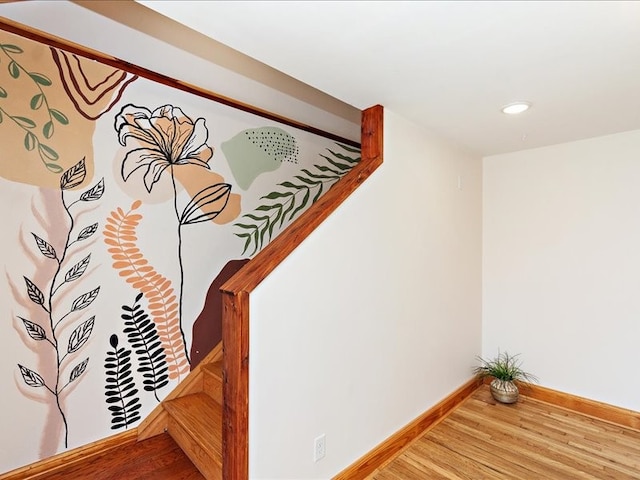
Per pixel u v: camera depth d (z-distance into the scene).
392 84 1.74
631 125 2.32
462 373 2.88
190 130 2.22
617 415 2.47
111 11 1.84
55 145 1.74
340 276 1.78
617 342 2.50
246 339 1.38
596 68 1.57
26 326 1.67
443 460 2.06
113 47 1.93
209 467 1.67
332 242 1.74
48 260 1.73
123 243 1.97
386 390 2.08
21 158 1.65
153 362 2.10
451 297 2.72
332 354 1.74
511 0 1.11
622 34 1.30
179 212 2.19
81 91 1.81
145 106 2.03
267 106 2.71
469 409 2.69
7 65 1.61
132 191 1.99
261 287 1.43
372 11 1.17
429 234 2.45
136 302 2.03
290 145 2.81
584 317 2.64
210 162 2.33
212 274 2.36
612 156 2.51
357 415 1.89
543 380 2.84
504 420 2.52
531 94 1.85
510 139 2.62
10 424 1.64
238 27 1.27
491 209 3.12
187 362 2.25
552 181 2.78
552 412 2.64
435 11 1.17
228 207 2.43
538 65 1.54
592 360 2.61
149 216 2.06
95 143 1.86
